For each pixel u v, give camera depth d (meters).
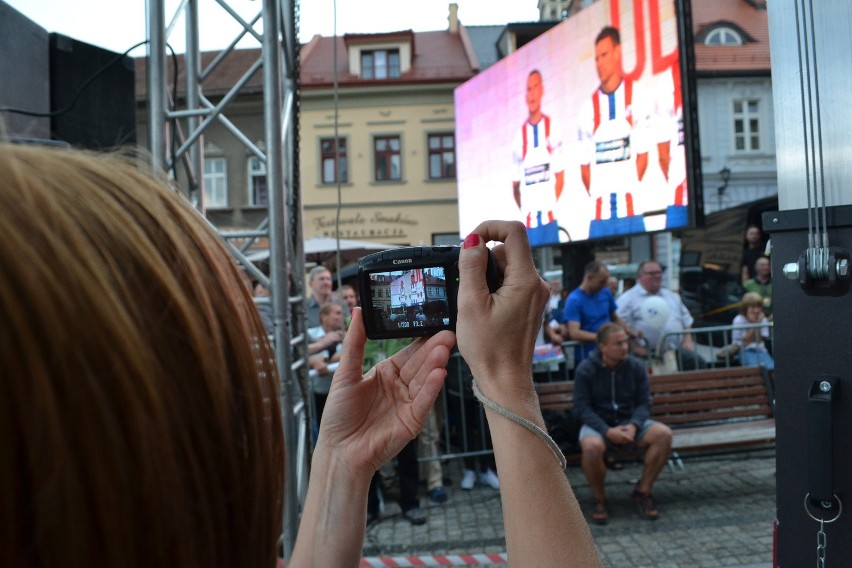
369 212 24.06
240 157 20.17
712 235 11.02
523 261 0.76
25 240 0.32
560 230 9.98
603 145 8.79
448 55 26.25
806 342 1.31
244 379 0.42
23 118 3.45
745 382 5.58
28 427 0.30
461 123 13.76
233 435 0.40
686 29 7.17
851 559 1.26
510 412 0.69
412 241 24.02
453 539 4.61
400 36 25.00
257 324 0.47
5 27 3.33
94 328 0.32
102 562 0.32
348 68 25.36
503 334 0.73
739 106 19.17
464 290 0.76
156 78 3.59
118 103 3.95
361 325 0.91
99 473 0.31
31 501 0.30
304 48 26.16
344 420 0.86
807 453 1.30
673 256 12.94
